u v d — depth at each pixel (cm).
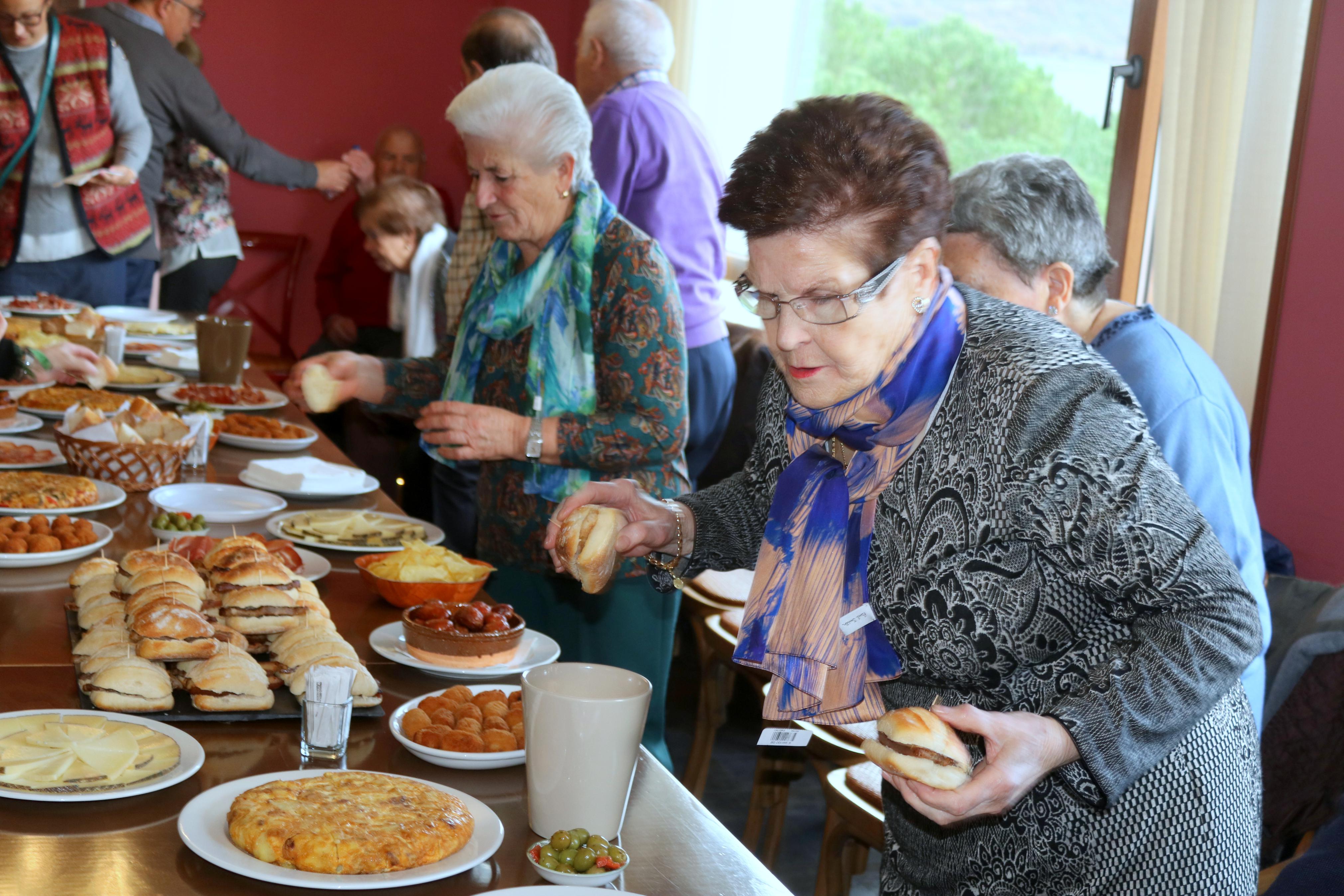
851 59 427
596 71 337
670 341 197
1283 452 243
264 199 623
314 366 214
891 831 126
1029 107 351
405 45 633
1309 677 193
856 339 102
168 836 94
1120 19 317
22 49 341
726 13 479
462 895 91
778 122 102
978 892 116
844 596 113
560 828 101
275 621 128
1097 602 104
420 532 189
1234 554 154
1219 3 258
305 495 205
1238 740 113
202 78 420
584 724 99
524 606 216
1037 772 92
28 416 231
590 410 201
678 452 199
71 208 358
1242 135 255
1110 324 165
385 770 111
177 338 338
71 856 90
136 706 114
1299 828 193
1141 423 101
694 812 112
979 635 106
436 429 194
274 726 118
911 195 98
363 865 89
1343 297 232
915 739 90
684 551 137
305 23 618
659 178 328
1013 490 101
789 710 117
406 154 517
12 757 99
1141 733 94
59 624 137
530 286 201
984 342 106
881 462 111
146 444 198
